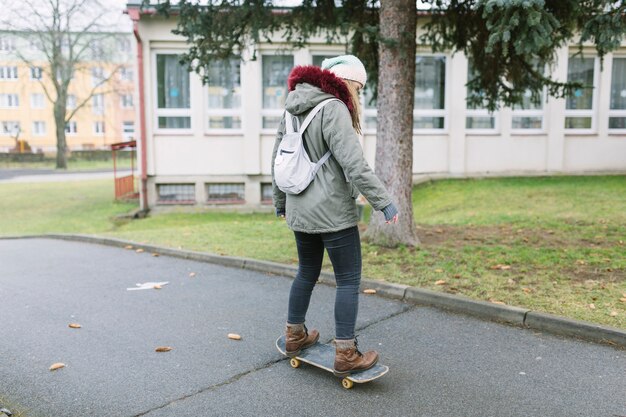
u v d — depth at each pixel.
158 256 8.16
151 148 15.34
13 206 17.66
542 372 3.74
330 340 4.39
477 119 16.19
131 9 14.38
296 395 3.45
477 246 7.45
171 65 15.34
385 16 7.24
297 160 3.38
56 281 6.63
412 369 3.82
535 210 10.52
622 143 16.47
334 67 3.51
